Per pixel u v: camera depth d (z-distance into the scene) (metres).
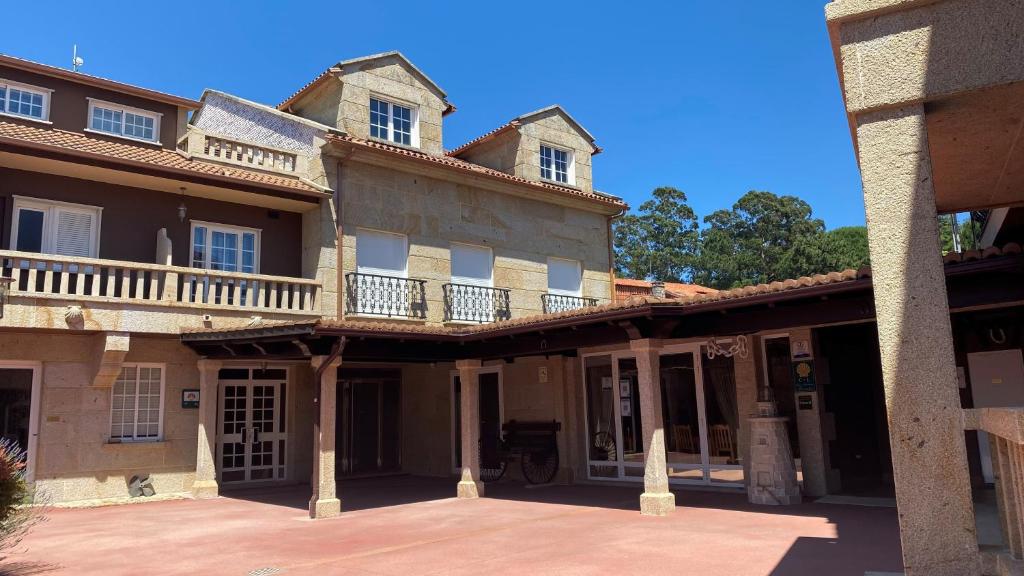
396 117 16.89
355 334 10.30
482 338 11.62
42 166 12.28
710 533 8.08
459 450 16.05
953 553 3.29
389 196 15.55
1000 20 3.49
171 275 12.81
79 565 7.41
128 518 10.65
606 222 20.12
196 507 11.81
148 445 12.91
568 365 14.25
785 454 10.24
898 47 3.66
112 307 12.02
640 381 9.95
